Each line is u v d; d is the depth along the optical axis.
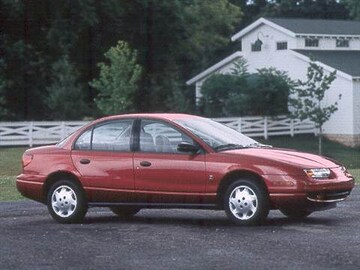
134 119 18.72
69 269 13.37
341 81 63.16
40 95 59.75
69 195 18.91
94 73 62.28
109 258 14.22
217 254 14.39
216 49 93.19
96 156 18.78
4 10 58.50
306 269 13.04
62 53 59.62
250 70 68.25
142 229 17.53
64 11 59.44
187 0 74.62
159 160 18.22
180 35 65.12
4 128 53.19
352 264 13.39
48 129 53.94
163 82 64.94
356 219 18.84
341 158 57.66
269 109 61.25
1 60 57.22
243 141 18.80
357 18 89.94
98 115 59.25
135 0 63.03
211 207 17.89
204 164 17.88
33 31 60.09
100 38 62.38
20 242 15.97
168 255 14.38
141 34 63.84
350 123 62.91
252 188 17.56
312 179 17.41
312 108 60.44
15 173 45.69
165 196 18.19
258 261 13.70
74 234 16.95
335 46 67.81
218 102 62.94
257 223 17.64
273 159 17.56
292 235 16.33
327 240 15.66
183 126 18.31
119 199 18.58
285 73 63.91
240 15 92.25
